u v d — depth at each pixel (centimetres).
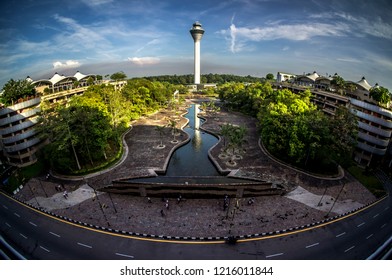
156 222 4947
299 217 5138
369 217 5228
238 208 5428
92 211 5275
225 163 7538
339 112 7350
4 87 7531
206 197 5819
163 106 15588
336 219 5100
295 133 6931
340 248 4322
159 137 9862
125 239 4459
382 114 7256
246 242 4406
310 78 13312
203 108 15425
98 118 7362
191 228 4775
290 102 9881
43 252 4141
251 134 10338
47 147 6862
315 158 7131
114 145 8712
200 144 9556
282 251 4212
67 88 12356
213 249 4231
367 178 6925
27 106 7762
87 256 4069
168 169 7400
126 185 5878
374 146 7450
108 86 11075
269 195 5919
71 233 4609
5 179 6856
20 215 5153
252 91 13962
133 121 12181
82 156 7306
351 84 10100
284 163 7525
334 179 6731
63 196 5838
